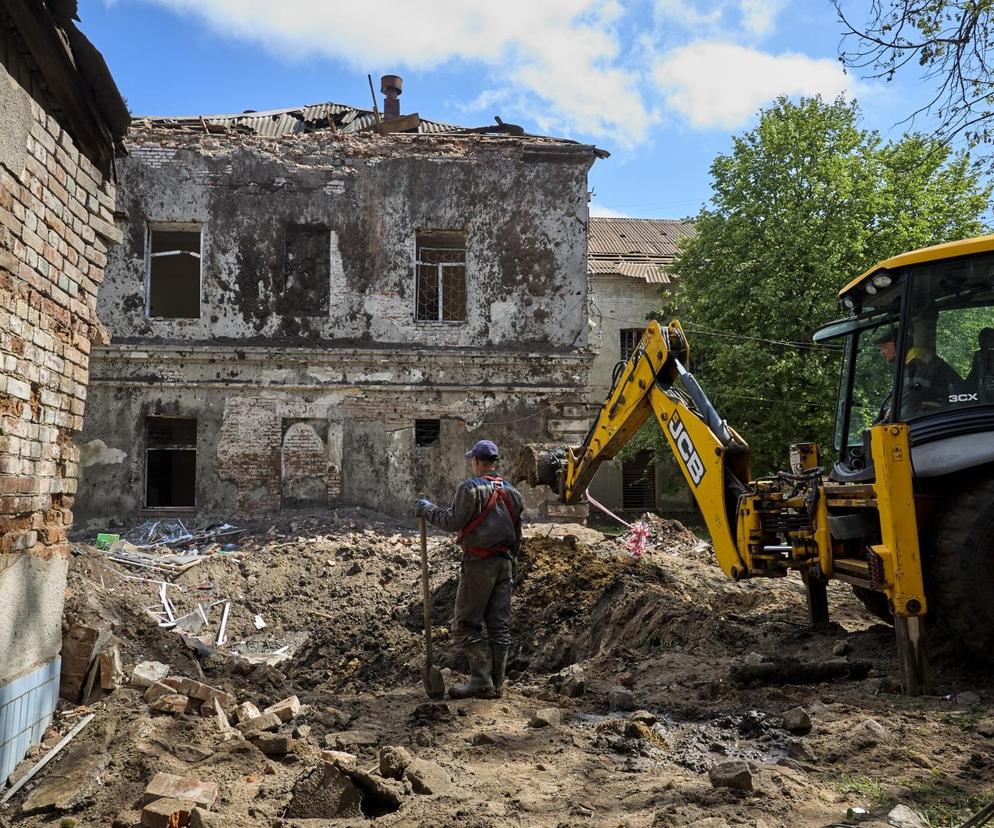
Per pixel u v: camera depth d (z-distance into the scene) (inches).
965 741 178.1
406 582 479.8
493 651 243.6
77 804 161.3
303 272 685.9
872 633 280.8
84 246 215.2
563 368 686.5
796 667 236.7
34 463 190.5
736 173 857.5
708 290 853.2
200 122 730.2
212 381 655.8
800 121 832.3
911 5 293.7
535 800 153.3
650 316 1053.8
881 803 148.7
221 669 293.4
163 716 201.5
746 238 827.4
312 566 503.2
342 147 692.1
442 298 708.0
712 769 159.8
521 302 693.3
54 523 206.1
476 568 238.5
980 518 212.1
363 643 398.9
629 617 339.9
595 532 563.5
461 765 174.9
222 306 669.9
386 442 669.3
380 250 685.3
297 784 152.7
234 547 569.0
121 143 232.5
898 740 178.5
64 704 212.1
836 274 785.6
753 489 266.2
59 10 179.8
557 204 698.8
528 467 358.3
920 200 820.0
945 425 223.5
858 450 282.4
